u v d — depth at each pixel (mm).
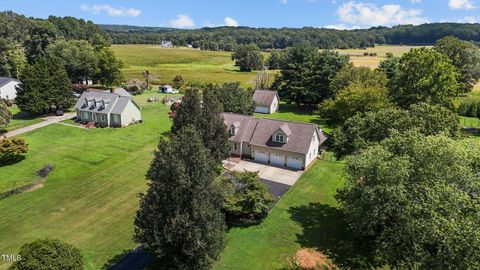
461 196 18938
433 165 21078
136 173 40469
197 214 19156
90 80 104062
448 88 53688
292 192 36312
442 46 76750
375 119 33625
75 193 35281
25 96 62281
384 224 22953
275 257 25188
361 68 68250
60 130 57281
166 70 144000
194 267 19984
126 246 26172
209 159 20672
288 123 45969
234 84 57375
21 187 36188
